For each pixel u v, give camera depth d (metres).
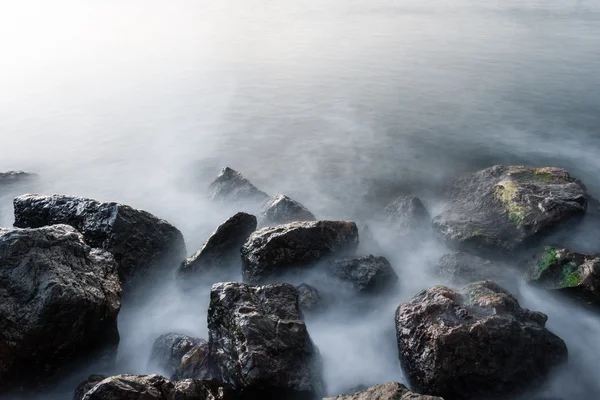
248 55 35.47
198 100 26.44
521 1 54.44
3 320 7.49
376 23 45.28
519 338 7.91
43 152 19.94
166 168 18.34
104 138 21.45
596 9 47.97
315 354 8.30
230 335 7.99
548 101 24.64
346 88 27.67
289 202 12.33
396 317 8.90
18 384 7.64
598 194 15.93
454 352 7.66
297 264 10.21
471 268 10.62
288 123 22.97
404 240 12.58
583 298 9.70
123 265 10.08
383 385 7.25
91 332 8.07
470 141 20.41
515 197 12.30
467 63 31.44
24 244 8.12
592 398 8.39
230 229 10.85
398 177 17.39
